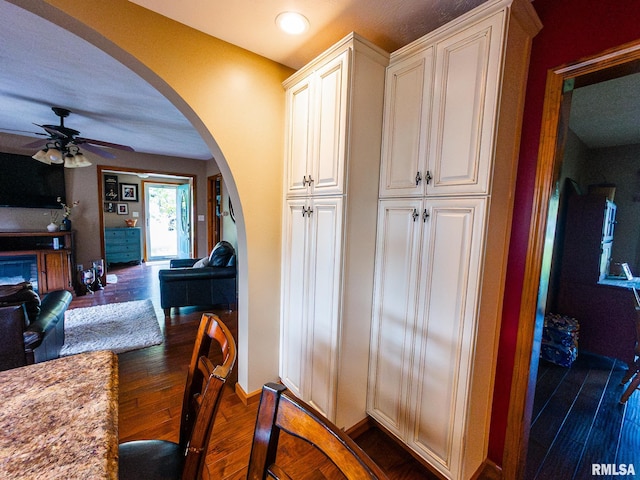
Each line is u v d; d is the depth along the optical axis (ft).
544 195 4.31
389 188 5.18
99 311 12.42
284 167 6.41
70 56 6.70
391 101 5.09
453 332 4.33
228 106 5.60
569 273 9.97
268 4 4.44
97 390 2.59
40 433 2.06
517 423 4.70
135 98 9.21
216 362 8.56
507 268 4.71
